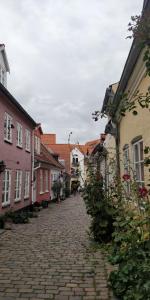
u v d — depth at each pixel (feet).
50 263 23.72
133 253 15.85
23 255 26.27
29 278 20.11
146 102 15.31
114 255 21.25
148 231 14.17
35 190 74.38
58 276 20.56
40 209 71.26
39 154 84.48
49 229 41.37
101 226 30.27
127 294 15.52
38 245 30.50
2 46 51.83
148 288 13.38
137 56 23.22
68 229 41.34
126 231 17.74
